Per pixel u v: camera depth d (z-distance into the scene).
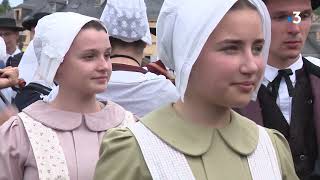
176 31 1.62
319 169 2.13
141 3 3.07
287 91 2.28
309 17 2.30
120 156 1.60
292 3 2.22
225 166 1.57
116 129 1.66
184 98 1.64
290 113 2.26
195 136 1.59
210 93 1.58
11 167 2.36
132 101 2.88
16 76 2.89
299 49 2.27
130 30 2.99
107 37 2.57
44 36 2.53
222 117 1.65
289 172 1.73
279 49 2.26
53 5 20.66
